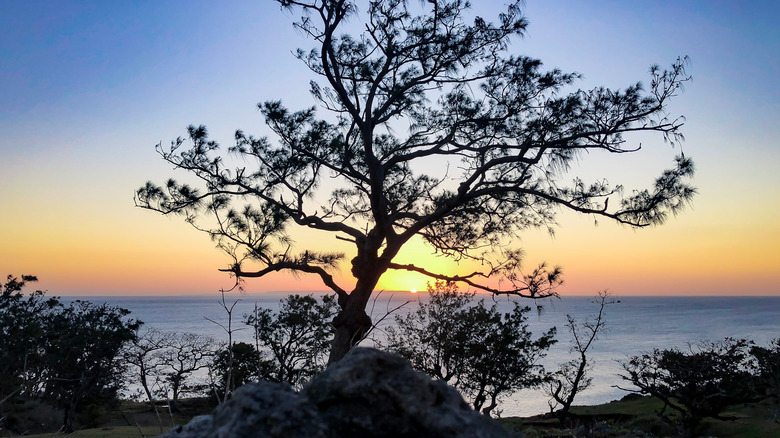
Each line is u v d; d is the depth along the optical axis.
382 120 14.41
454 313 23.50
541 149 13.90
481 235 16.45
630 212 13.69
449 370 23.77
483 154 15.02
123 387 29.80
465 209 16.27
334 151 15.90
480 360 23.34
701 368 19.33
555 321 152.12
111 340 28.27
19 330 25.56
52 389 25.36
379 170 14.07
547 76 13.55
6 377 16.48
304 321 22.98
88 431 9.46
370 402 2.10
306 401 2.08
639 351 84.50
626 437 15.05
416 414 2.02
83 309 31.55
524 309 24.17
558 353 82.12
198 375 29.53
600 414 23.86
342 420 2.04
